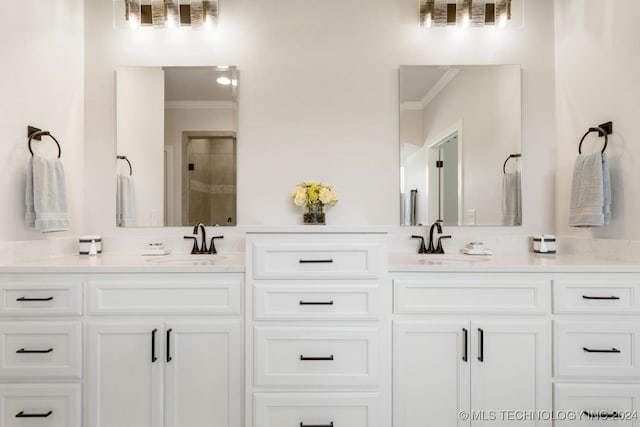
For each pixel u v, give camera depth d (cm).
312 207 208
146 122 219
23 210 175
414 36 220
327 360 155
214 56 220
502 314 157
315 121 219
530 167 219
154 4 215
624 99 172
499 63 219
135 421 156
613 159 178
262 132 219
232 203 218
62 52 200
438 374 157
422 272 158
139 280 158
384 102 219
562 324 155
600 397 155
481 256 202
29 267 155
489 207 218
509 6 212
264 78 219
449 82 219
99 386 156
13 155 169
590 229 194
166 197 218
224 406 157
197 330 157
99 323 156
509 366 156
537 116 219
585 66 195
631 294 155
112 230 218
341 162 219
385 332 157
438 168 218
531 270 157
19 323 155
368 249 156
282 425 155
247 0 219
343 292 156
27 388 154
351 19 219
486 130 218
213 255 208
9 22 166
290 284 157
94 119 218
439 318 158
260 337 155
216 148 218
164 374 157
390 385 157
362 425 155
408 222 218
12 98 168
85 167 218
